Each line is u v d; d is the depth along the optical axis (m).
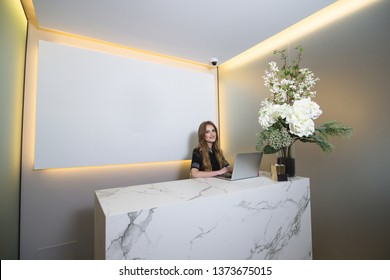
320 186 1.64
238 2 1.46
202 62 2.62
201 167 2.06
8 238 1.35
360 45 1.42
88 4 1.46
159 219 0.73
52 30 1.83
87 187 1.97
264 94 2.20
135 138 2.16
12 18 1.33
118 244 0.66
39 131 1.71
